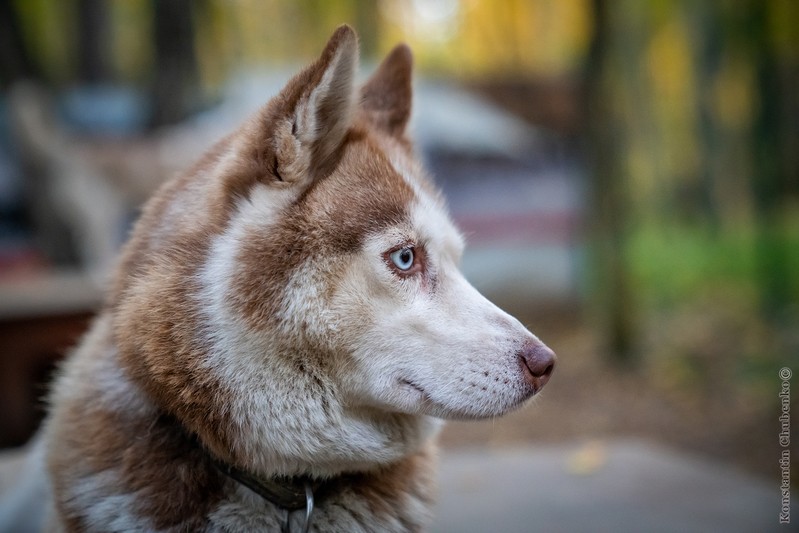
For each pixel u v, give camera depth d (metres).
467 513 3.72
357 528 2.26
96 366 2.29
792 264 10.30
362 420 2.25
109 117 10.03
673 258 13.40
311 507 2.15
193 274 2.13
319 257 2.13
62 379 2.45
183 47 10.25
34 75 11.27
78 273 7.49
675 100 18.48
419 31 24.08
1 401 5.02
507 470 4.45
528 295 9.39
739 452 5.75
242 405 2.10
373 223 2.20
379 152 2.40
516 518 3.63
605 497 3.90
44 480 2.58
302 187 2.18
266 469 2.15
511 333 2.24
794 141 12.34
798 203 12.33
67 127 9.82
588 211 8.52
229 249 2.13
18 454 4.06
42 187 8.33
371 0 17.39
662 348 8.71
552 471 4.41
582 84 8.41
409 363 2.18
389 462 2.31
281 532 2.20
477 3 20.36
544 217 9.39
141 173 8.59
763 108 12.49
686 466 4.43
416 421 2.36
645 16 15.40
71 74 15.87
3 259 8.33
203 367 2.08
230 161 2.28
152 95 10.09
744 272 11.71
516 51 19.72
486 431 6.86
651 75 17.84
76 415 2.26
